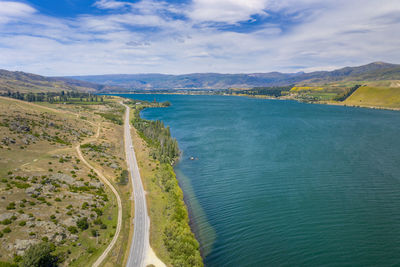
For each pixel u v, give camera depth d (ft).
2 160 364.38
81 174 391.45
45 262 201.57
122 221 290.56
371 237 294.25
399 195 391.24
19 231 229.86
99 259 224.74
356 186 423.23
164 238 256.52
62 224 257.34
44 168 374.43
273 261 256.11
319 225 317.83
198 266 219.20
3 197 271.08
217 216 338.34
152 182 409.28
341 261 257.34
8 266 190.60
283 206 363.15
